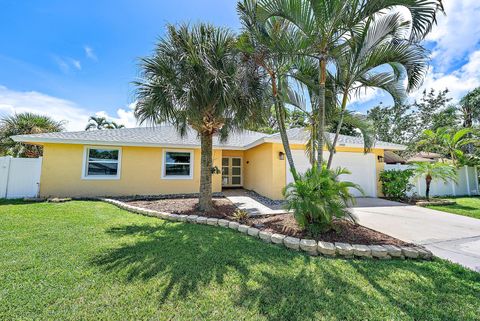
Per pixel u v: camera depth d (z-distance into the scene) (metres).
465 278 3.29
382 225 5.97
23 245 4.25
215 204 8.49
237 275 3.31
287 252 4.21
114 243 4.48
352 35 5.29
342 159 11.03
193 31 6.56
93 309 2.50
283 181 10.05
